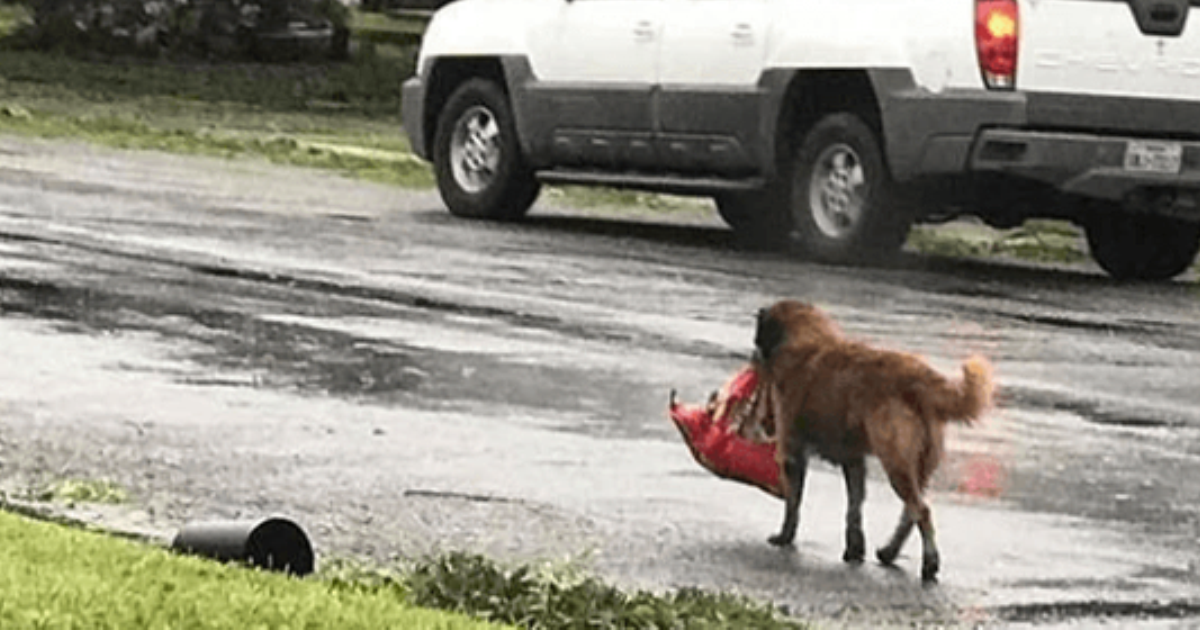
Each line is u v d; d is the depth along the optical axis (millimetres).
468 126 20047
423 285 14969
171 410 10555
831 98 17984
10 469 9211
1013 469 10328
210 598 6488
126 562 6883
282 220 18266
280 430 10266
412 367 11984
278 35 34250
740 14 18328
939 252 19484
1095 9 17344
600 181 19422
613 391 11641
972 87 17250
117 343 12180
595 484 9578
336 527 8625
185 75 32531
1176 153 17484
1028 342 14203
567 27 19438
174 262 15312
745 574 8320
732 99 18312
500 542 8547
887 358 8445
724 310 14672
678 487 9594
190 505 8805
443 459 9883
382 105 31703
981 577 8453
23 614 6070
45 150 22781
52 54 33531
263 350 12219
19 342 12055
